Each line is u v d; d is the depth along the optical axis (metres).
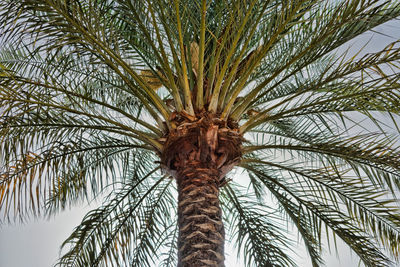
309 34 6.91
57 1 5.69
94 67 6.98
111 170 7.73
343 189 7.04
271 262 7.88
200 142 6.48
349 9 6.00
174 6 6.14
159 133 7.14
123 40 7.35
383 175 6.79
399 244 6.73
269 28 6.94
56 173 6.71
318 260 7.34
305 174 7.30
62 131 6.69
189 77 7.05
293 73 6.87
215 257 5.93
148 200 8.36
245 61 7.38
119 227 7.80
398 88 6.25
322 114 7.29
